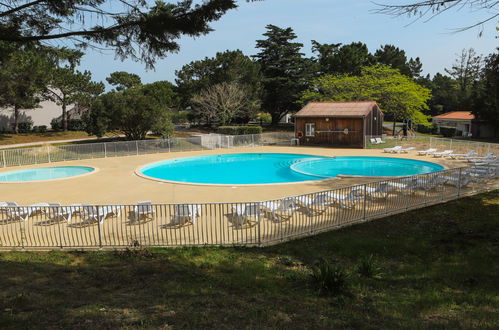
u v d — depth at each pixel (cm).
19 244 1034
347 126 3356
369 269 767
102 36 722
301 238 1057
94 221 1250
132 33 730
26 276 758
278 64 5491
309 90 5194
